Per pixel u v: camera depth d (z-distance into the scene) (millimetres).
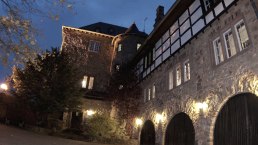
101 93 24797
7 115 17844
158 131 14711
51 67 17797
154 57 17938
